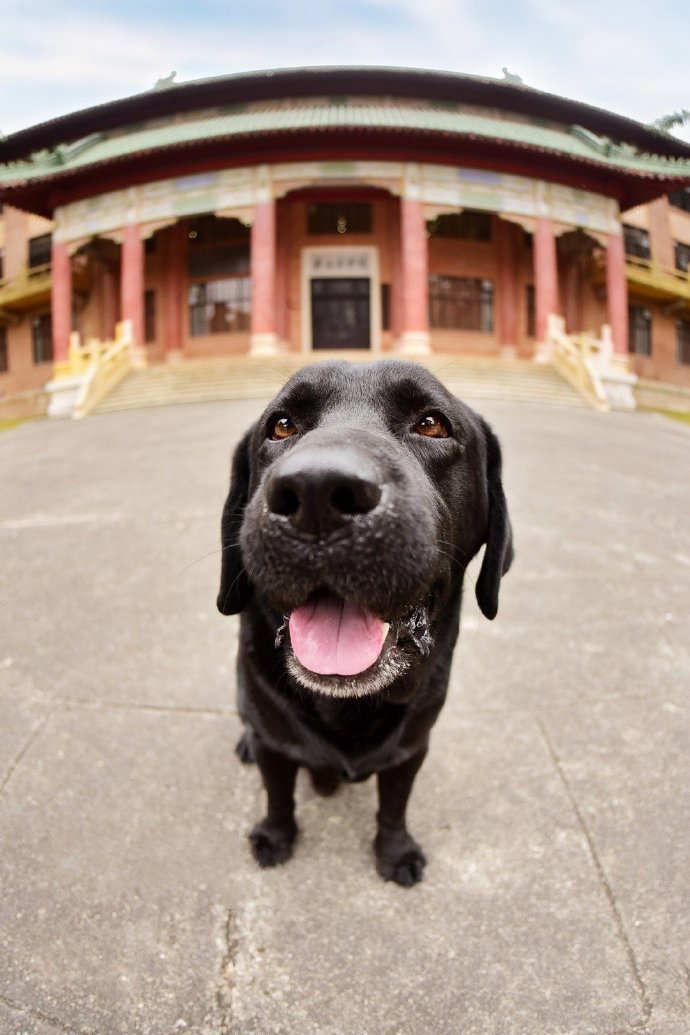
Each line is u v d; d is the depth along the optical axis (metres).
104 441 11.40
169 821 2.44
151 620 4.15
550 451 10.16
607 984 1.81
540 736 2.99
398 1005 1.74
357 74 26.06
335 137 21.19
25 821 2.40
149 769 2.73
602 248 27.62
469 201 22.47
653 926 2.01
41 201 25.27
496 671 3.59
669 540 5.99
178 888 2.13
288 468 1.38
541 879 2.19
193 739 2.94
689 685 3.47
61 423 15.70
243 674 2.16
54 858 2.24
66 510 6.61
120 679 3.44
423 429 1.98
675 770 2.76
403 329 24.50
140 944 1.92
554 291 23.28
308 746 2.03
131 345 22.06
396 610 1.51
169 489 7.18
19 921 1.98
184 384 19.08
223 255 26.48
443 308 26.77
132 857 2.26
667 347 32.47
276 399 2.08
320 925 1.99
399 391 1.93
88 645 3.82
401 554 1.45
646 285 29.66
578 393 19.73
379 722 1.99
